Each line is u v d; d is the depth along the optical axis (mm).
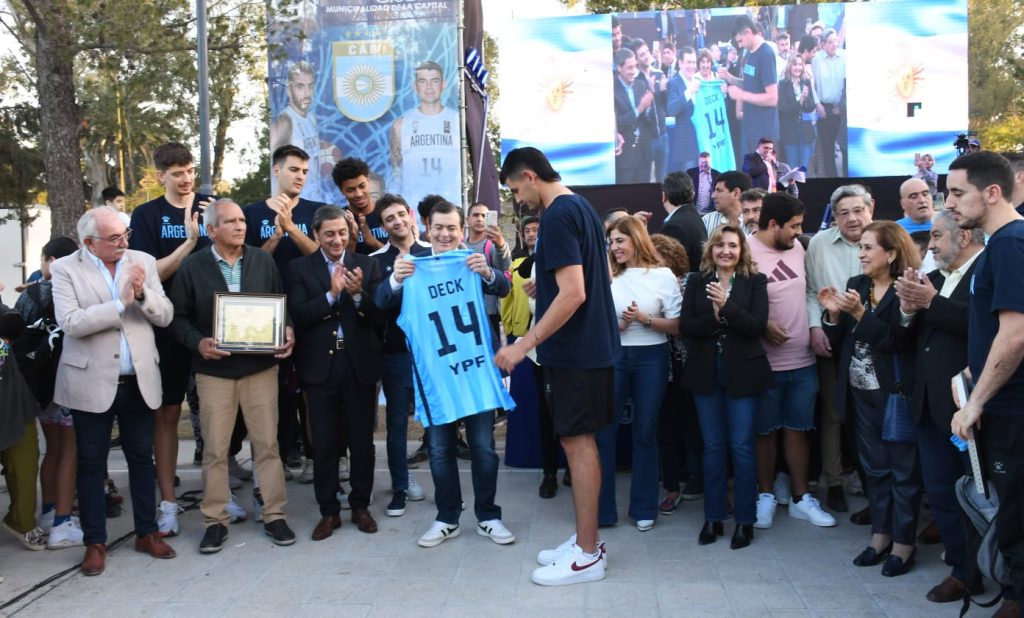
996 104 22094
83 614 4039
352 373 5012
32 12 10656
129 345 4633
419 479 6297
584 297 4094
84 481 4566
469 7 10094
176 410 5250
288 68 9273
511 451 6535
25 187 16172
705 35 12930
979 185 3348
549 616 3881
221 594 4238
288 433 6012
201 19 7805
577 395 4227
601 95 13141
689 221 5996
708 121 13023
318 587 4297
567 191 4363
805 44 12781
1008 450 3275
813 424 5125
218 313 4762
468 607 4004
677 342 5449
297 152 5598
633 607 3955
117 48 10297
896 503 4270
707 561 4527
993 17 22219
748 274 4789
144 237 5480
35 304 5078
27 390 4750
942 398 3789
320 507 5098
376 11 9148
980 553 3424
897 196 10672
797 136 12898
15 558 4852
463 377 4777
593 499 4312
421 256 4883
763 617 3814
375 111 9234
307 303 4961
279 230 5441
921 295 3783
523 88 13242
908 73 12625
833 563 4461
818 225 10766
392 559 4672
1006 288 3162
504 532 4887
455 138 9195
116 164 22453
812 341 5059
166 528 5113
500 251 6445
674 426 5418
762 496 5141
